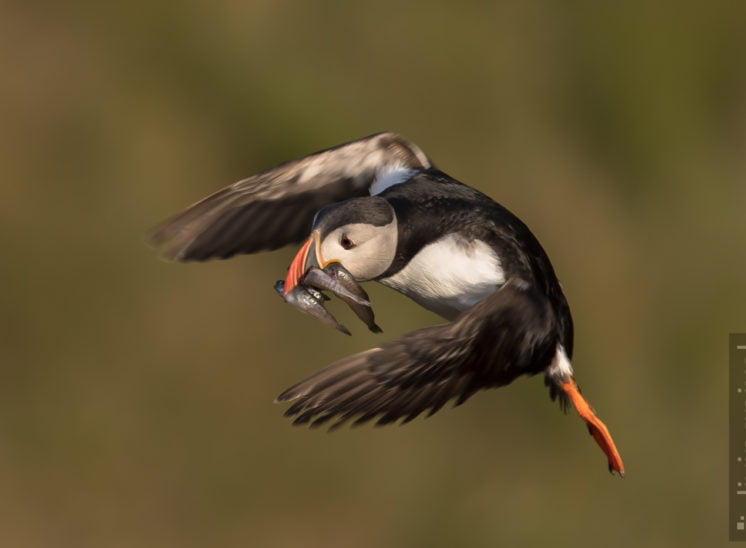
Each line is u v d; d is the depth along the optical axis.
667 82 14.55
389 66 13.94
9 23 13.27
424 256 6.51
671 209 13.98
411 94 13.86
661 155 14.20
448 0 14.27
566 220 13.51
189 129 13.14
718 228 14.03
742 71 14.73
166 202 12.72
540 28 14.60
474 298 6.42
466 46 14.12
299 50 13.73
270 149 13.16
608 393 12.66
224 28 13.59
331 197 7.55
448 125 13.83
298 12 13.91
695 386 13.02
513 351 5.84
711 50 14.69
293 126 13.18
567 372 6.27
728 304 13.31
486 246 6.41
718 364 13.04
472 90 14.05
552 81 14.45
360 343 12.00
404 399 5.65
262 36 13.66
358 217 6.42
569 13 14.55
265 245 7.69
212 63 13.34
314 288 6.33
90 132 12.95
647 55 14.57
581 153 14.23
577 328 12.82
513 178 13.70
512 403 12.41
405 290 6.70
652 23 14.69
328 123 13.32
